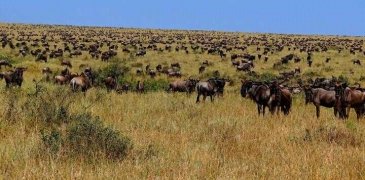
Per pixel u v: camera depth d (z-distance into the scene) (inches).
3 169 768.9
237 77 4697.3
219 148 1020.5
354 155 961.5
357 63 5802.2
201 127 1317.7
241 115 1676.9
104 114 1482.5
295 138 1171.3
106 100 1931.6
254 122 1488.7
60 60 5482.3
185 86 3125.0
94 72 3860.7
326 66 5551.2
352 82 4392.2
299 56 6624.0
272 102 1782.7
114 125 1244.5
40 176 721.6
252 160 907.4
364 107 1820.9
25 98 1637.6
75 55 6097.4
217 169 805.9
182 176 749.3
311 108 2230.6
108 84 3046.3
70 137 939.3
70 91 2005.4
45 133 1053.2
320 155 953.5
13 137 1027.3
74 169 773.9
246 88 2359.7
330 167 841.5
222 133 1210.6
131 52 6688.0
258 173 795.4
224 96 2657.5
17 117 1239.5
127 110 1630.2
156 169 796.6
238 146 1047.6
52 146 900.0
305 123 1470.2
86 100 1825.8
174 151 965.2
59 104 1334.9
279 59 6294.3
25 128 1147.9
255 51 7554.1
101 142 918.4
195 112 1694.1
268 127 1382.9
